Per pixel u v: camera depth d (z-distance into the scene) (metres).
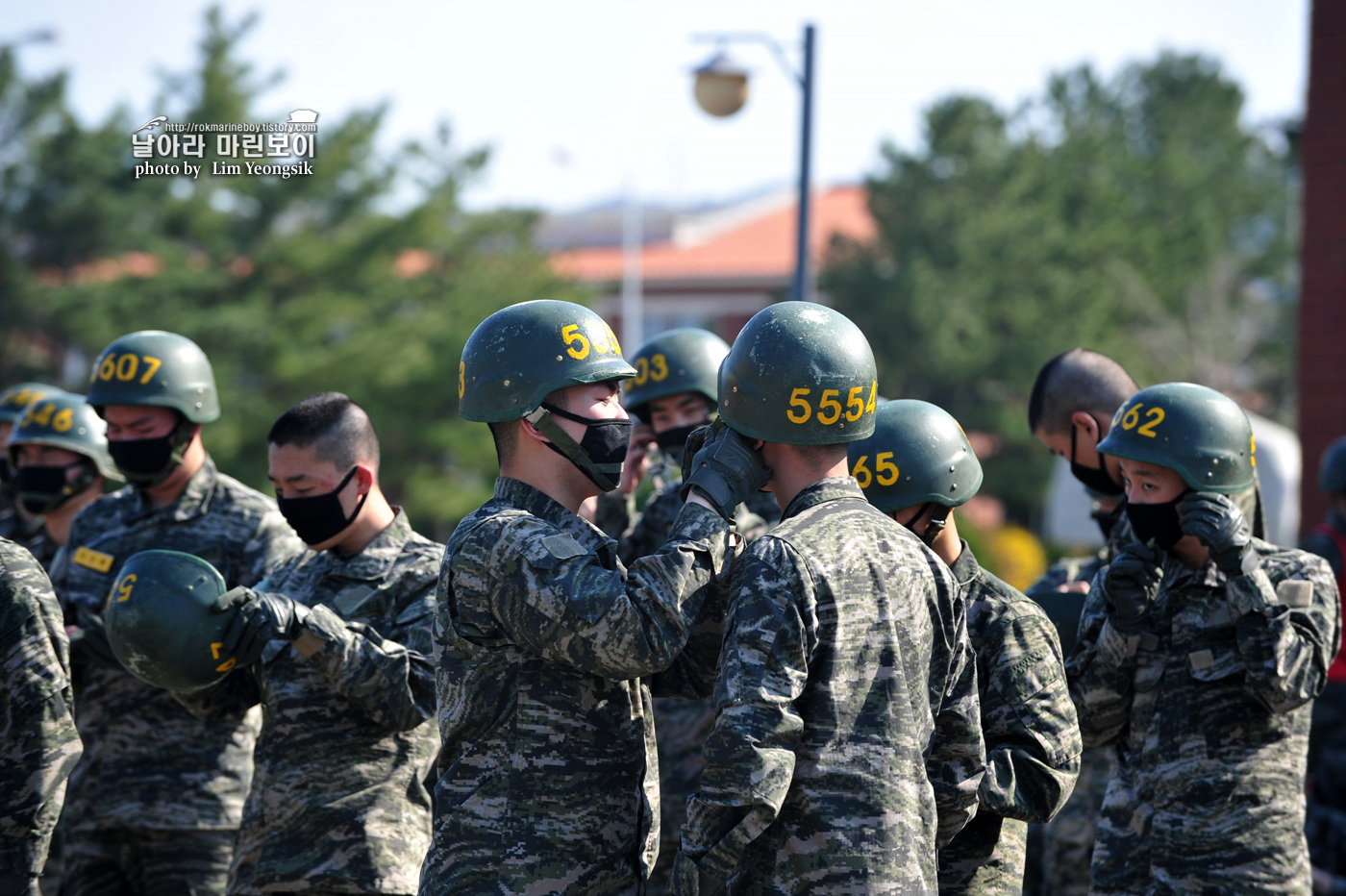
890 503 10.07
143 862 13.80
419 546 12.15
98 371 13.98
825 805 8.38
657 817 9.63
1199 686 11.26
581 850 9.03
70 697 11.66
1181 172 103.44
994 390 79.81
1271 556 11.48
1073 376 13.17
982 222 79.88
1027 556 66.75
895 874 8.34
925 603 8.94
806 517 8.83
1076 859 14.50
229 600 10.66
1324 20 30.47
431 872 9.18
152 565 10.81
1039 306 78.44
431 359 67.38
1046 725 9.75
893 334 78.00
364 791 11.34
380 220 68.06
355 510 11.85
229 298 67.00
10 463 17.64
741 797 8.15
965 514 67.31
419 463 69.31
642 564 8.90
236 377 65.25
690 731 13.95
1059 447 13.40
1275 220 110.12
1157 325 91.25
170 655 10.58
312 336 66.19
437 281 72.31
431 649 11.61
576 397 9.55
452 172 70.56
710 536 8.89
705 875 8.36
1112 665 11.52
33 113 75.44
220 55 62.78
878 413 10.39
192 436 14.33
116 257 73.25
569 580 8.84
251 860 11.40
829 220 123.12
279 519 14.49
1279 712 10.98
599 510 15.57
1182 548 11.34
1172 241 94.88
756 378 8.90
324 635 10.83
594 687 9.20
